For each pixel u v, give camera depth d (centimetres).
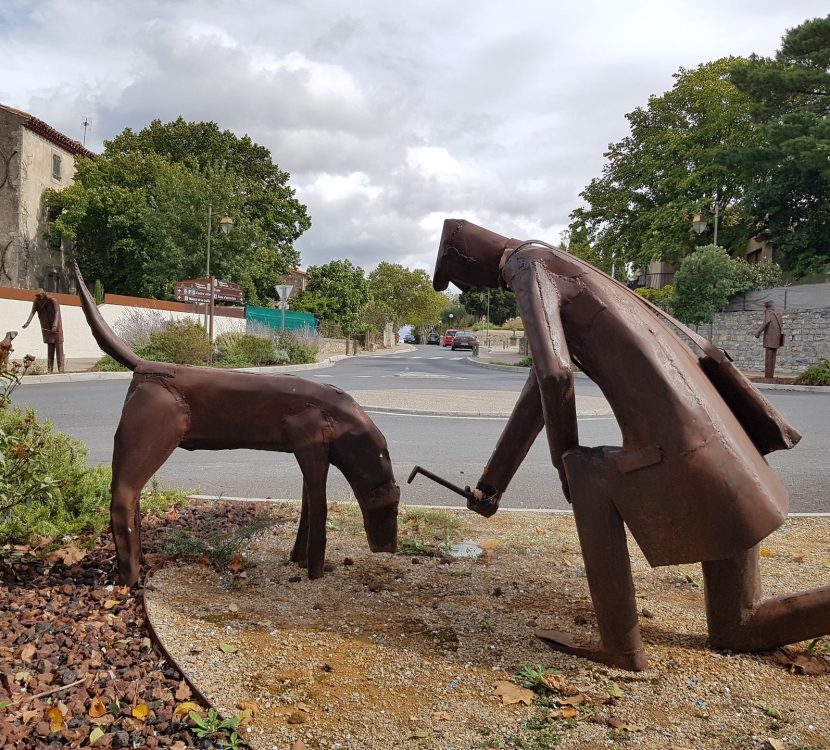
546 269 332
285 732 276
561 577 461
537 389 390
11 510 482
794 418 1377
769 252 3878
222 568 456
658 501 297
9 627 356
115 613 384
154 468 419
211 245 3606
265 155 4497
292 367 2677
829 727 287
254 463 868
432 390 1842
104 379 1967
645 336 309
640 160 3969
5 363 443
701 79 3759
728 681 322
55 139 3916
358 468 432
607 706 300
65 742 265
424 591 432
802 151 2611
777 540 557
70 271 4003
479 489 412
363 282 5162
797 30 2788
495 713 294
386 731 280
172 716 284
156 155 4050
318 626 375
